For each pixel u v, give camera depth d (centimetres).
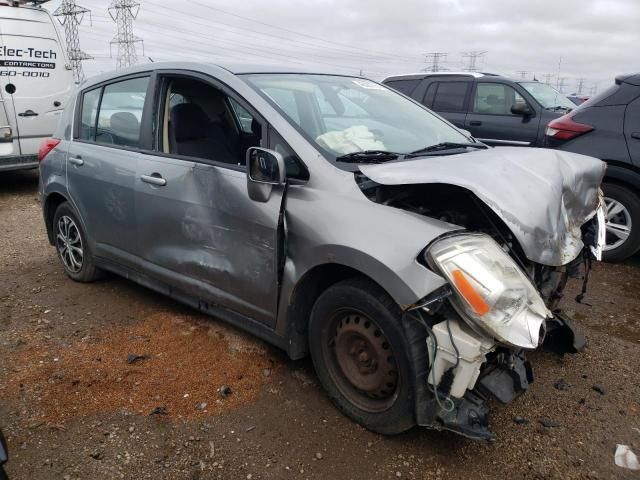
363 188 261
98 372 315
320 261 260
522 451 256
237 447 255
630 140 499
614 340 366
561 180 280
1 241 591
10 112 808
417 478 238
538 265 282
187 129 359
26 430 265
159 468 242
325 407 285
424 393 237
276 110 296
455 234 236
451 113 809
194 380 307
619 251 516
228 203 300
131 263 383
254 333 313
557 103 766
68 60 886
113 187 377
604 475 242
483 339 219
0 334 363
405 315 235
